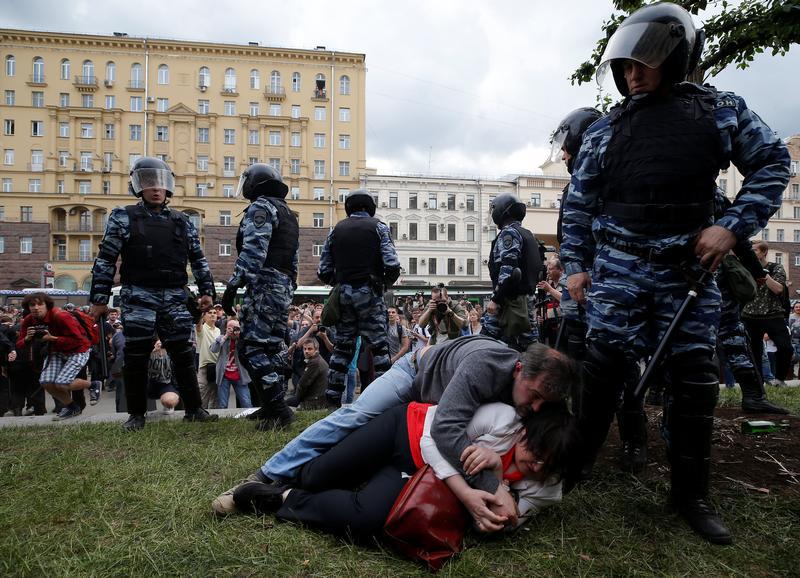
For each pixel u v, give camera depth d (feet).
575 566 7.04
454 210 167.32
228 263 155.74
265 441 12.62
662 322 8.07
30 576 6.66
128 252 14.67
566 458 7.63
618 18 14.99
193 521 8.07
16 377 27.20
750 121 7.69
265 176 15.12
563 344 13.30
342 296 16.11
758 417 13.91
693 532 7.88
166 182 15.11
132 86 160.76
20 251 150.00
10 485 9.81
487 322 17.94
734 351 14.69
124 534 7.70
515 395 7.74
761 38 13.14
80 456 11.66
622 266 8.13
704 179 7.78
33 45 158.40
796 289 164.04
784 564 7.06
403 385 8.95
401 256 164.86
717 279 14.26
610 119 8.45
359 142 168.66
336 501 7.67
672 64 7.79
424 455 7.48
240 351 14.47
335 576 6.70
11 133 156.56
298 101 167.12
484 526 7.15
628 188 8.04
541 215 164.35
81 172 156.04
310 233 159.94
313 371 23.03
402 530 7.11
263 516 8.23
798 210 166.30
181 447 12.25
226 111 165.07
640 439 10.57
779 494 9.02
